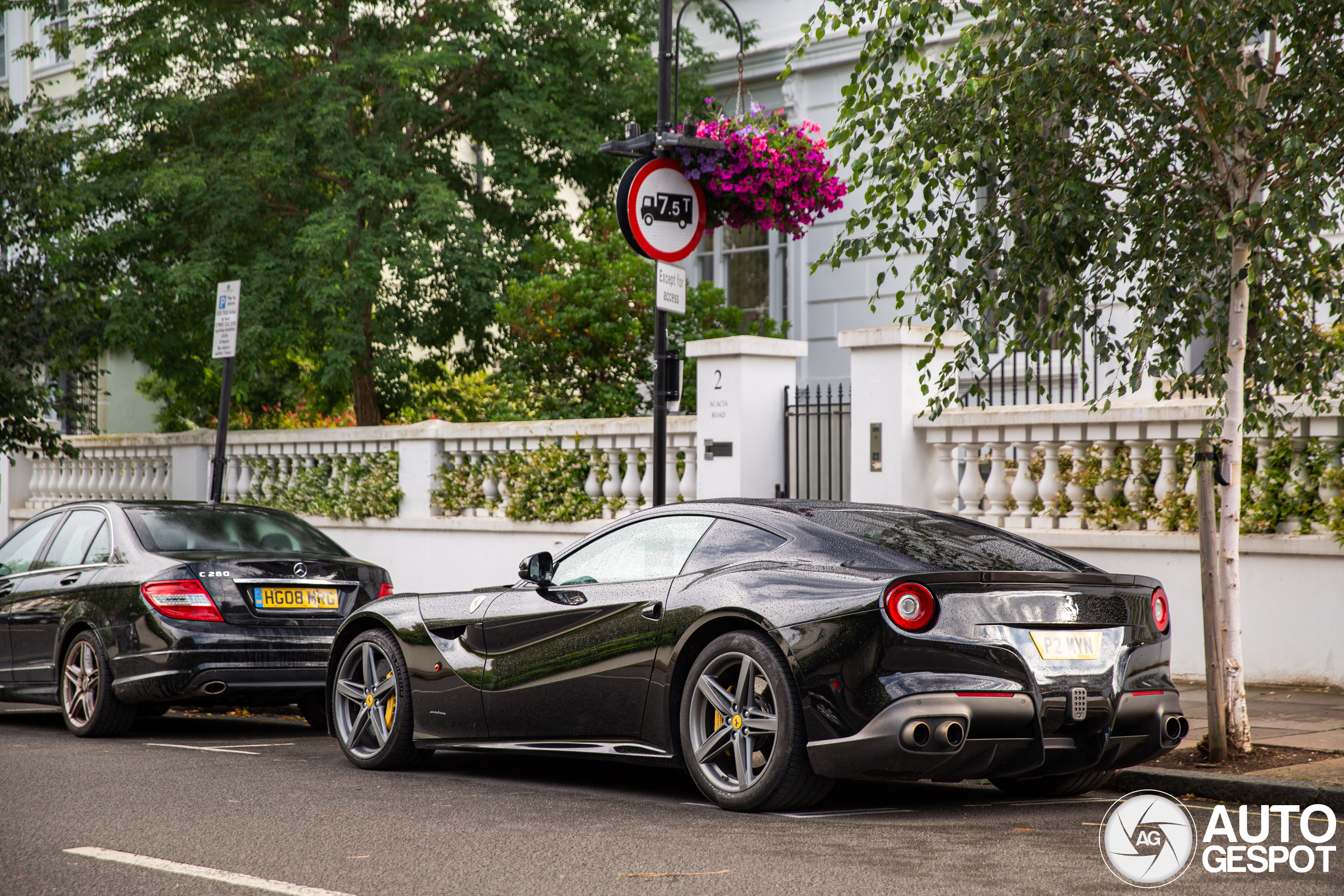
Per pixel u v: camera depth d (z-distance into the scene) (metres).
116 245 19.88
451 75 20.41
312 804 7.21
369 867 5.63
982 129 8.08
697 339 17.67
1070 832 6.36
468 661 8.16
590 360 17.53
